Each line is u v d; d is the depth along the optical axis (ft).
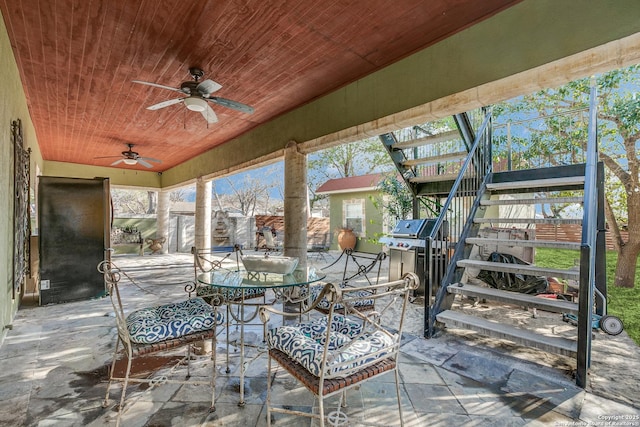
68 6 7.93
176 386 7.35
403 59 10.26
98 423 6.02
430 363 8.54
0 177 9.02
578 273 8.41
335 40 9.35
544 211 22.80
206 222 25.21
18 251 12.24
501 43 8.07
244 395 7.01
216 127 17.92
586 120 16.56
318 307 9.14
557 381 7.61
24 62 10.78
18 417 6.17
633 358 8.76
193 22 8.54
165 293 16.49
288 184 14.74
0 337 9.49
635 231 16.07
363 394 7.06
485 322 9.68
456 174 14.94
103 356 8.93
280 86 12.45
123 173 31.17
